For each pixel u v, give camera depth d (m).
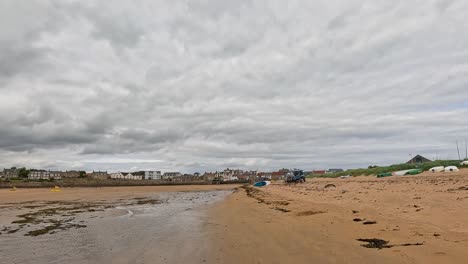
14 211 25.69
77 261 9.06
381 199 17.70
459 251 6.74
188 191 83.31
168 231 13.87
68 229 15.59
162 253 9.42
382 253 7.30
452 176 38.59
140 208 28.27
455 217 10.41
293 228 11.78
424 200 15.16
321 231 10.65
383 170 75.69
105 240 12.23
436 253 6.79
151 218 19.72
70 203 35.31
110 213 23.62
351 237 9.25
